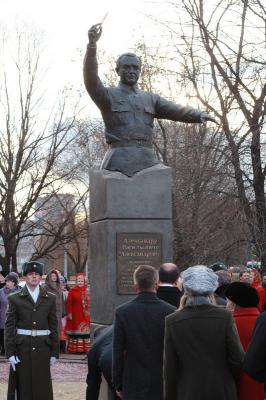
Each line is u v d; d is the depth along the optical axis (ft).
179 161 66.49
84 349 58.95
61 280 58.95
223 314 17.79
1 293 55.57
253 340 16.98
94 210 32.07
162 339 20.07
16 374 30.19
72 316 59.26
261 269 60.23
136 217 30.42
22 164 90.33
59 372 47.62
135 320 20.12
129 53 31.19
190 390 17.38
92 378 23.50
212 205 65.57
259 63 60.13
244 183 63.52
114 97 30.73
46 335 30.50
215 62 61.93
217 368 17.49
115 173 30.58
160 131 71.41
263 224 60.70
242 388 18.62
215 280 18.19
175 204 64.59
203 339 17.56
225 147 61.72
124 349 20.26
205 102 63.31
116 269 30.22
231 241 64.49
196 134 67.72
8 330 30.19
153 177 30.63
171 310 20.38
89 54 29.27
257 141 60.13
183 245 64.64
